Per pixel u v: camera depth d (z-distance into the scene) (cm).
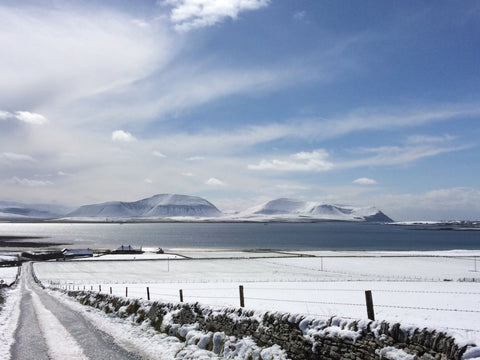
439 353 1020
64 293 5138
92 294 4003
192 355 1669
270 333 1563
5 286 6662
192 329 1977
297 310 1773
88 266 11181
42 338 2091
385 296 2397
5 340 2027
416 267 9862
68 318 2825
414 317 1412
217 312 1916
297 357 1416
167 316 2266
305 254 14725
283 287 3747
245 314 1745
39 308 3475
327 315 1495
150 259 12850
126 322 2548
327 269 9625
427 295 2414
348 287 3500
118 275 9050
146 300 2688
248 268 10038
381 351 1152
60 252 15062
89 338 2091
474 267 9781
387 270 9262
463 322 1288
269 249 19012
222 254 15188
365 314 1570
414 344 1095
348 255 13838
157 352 1775
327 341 1324
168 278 8219
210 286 4572
